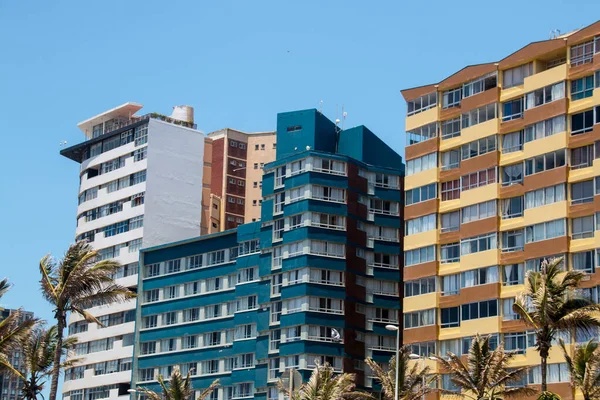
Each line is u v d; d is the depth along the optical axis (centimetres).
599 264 9562
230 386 13900
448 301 10881
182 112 17462
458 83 11269
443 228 11150
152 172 16075
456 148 11194
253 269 13850
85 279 8619
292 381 8925
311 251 12912
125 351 15450
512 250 10406
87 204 16938
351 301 13025
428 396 10769
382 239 13575
